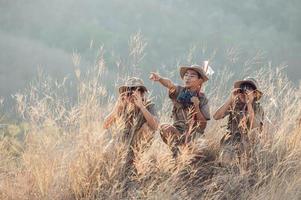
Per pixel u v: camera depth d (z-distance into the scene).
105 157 9.32
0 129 9.99
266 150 10.49
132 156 9.70
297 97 11.36
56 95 9.95
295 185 9.43
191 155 9.48
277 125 11.29
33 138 9.59
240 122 10.11
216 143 10.75
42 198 8.81
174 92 10.59
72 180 9.13
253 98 10.52
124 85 9.98
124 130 9.77
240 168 9.75
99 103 9.84
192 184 9.72
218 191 9.30
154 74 10.52
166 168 9.08
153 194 8.79
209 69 11.14
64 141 9.66
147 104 10.05
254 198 9.12
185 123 10.17
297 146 10.56
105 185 9.16
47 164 9.20
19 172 9.41
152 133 9.83
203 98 10.48
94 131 9.39
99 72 9.98
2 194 8.88
